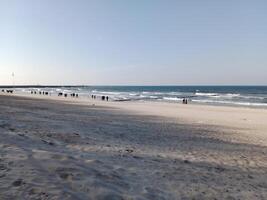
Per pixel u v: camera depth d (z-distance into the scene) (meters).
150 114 28.75
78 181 5.26
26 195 4.50
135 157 8.45
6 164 5.78
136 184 5.81
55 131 11.99
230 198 5.96
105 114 25.56
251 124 22.80
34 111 22.44
